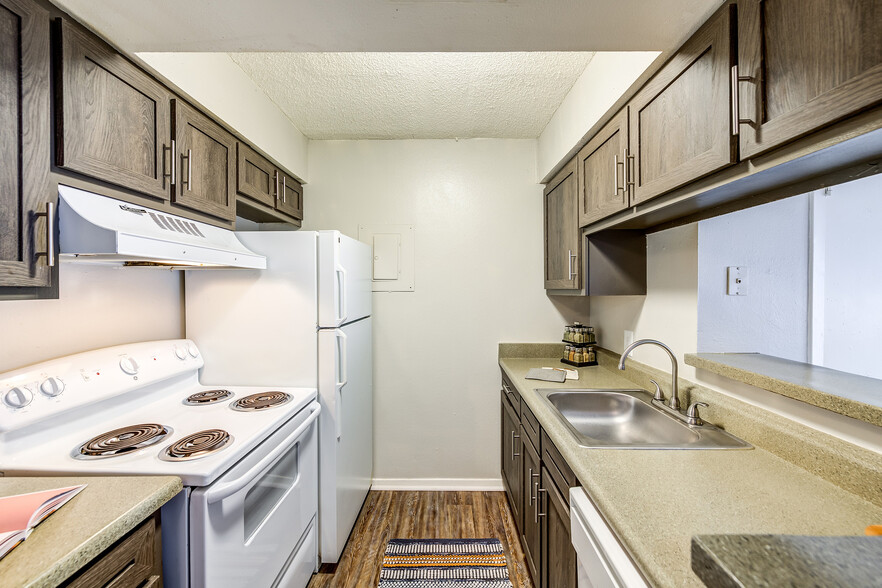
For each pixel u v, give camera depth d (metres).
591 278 1.76
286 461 1.42
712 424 1.23
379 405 2.50
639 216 1.35
